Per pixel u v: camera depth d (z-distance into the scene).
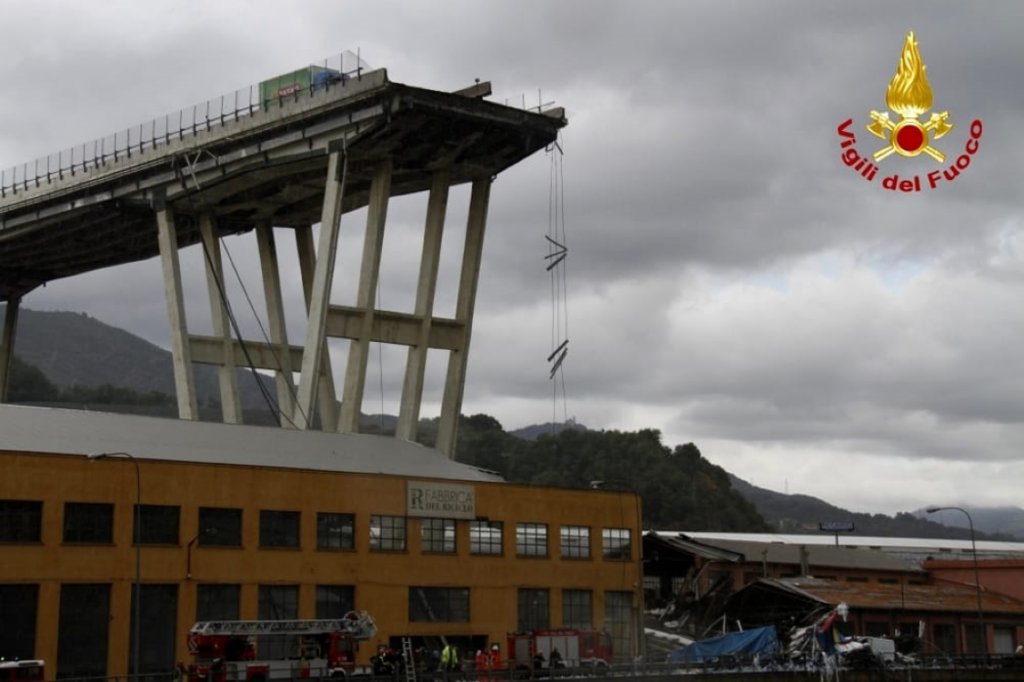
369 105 84.56
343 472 70.06
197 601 63.69
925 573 113.00
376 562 70.38
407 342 91.81
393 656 58.19
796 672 66.62
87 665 59.69
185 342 98.69
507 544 76.38
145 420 72.69
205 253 102.69
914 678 71.12
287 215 105.31
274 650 57.75
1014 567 107.81
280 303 106.25
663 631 89.44
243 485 66.19
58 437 66.75
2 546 58.06
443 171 93.62
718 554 99.00
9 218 113.19
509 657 69.69
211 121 95.56
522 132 88.19
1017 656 78.38
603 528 81.19
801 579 95.06
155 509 63.28
